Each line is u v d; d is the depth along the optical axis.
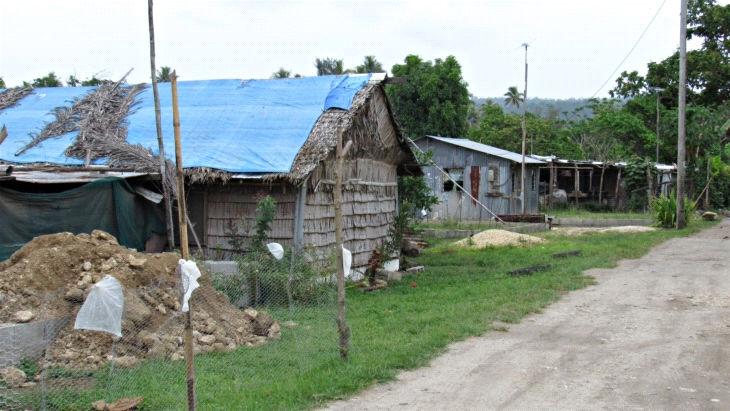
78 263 9.28
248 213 14.54
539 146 52.84
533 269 16.36
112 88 18.28
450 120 40.19
